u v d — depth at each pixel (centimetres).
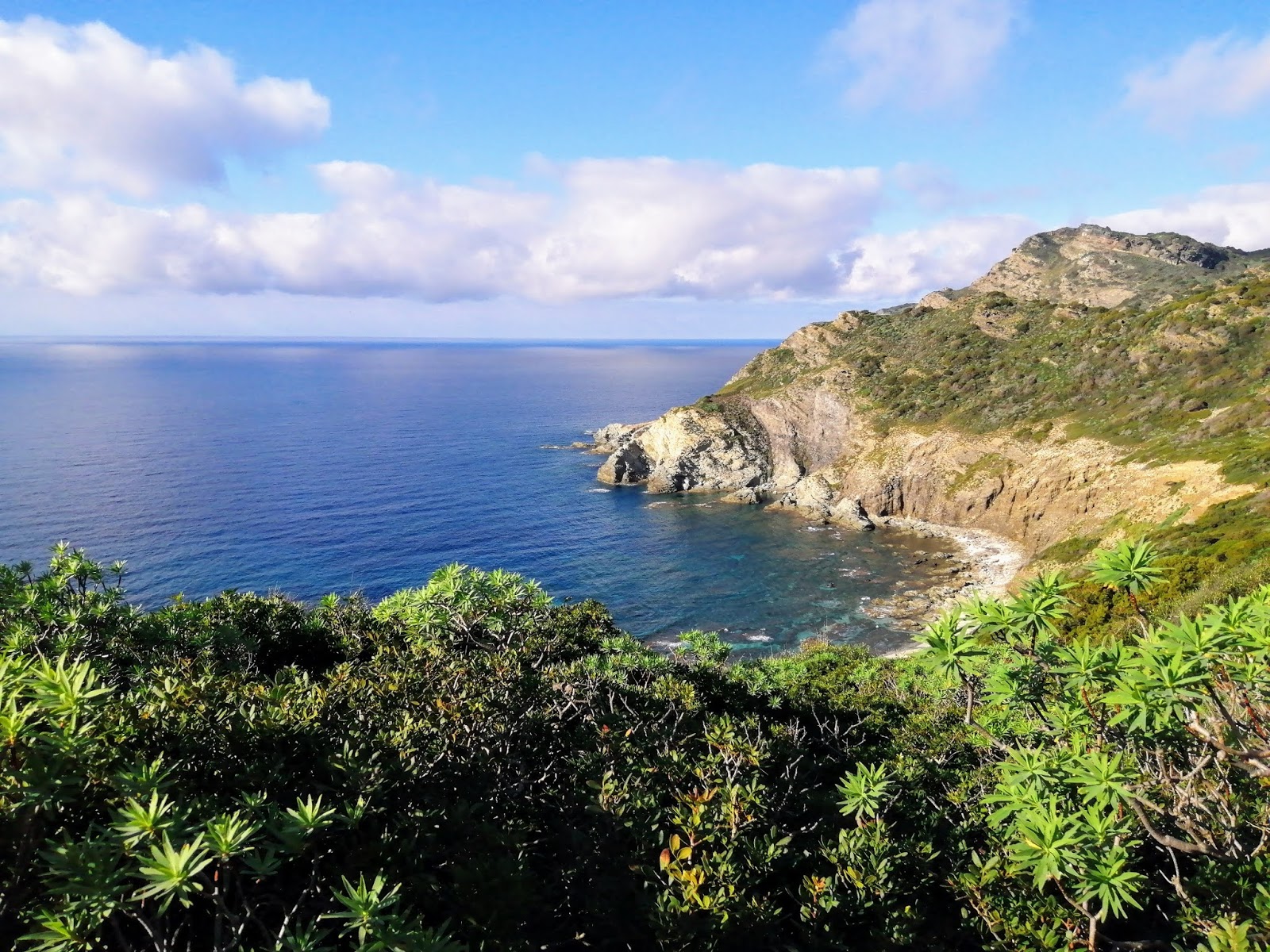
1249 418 5419
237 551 6075
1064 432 6900
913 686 1498
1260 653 354
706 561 6450
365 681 839
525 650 1038
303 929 411
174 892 313
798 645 4844
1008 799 470
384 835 465
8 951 334
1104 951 500
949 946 564
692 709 951
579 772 710
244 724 579
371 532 6819
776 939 526
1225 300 7356
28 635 772
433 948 327
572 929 542
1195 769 436
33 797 339
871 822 663
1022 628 460
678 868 517
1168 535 3975
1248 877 438
